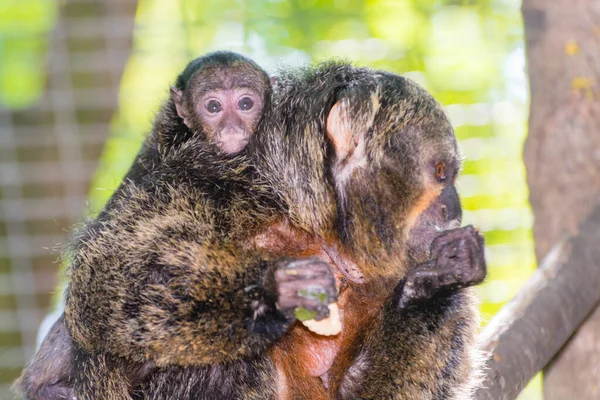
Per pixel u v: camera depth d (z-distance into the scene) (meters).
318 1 13.70
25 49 14.05
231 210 4.90
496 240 11.55
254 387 5.00
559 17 6.70
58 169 11.34
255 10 13.37
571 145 6.62
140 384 5.05
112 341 4.64
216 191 5.00
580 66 6.61
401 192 4.95
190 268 4.60
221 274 4.56
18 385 6.48
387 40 13.51
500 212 11.65
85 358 5.11
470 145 11.93
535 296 5.98
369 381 4.92
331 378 5.16
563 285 6.04
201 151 5.33
